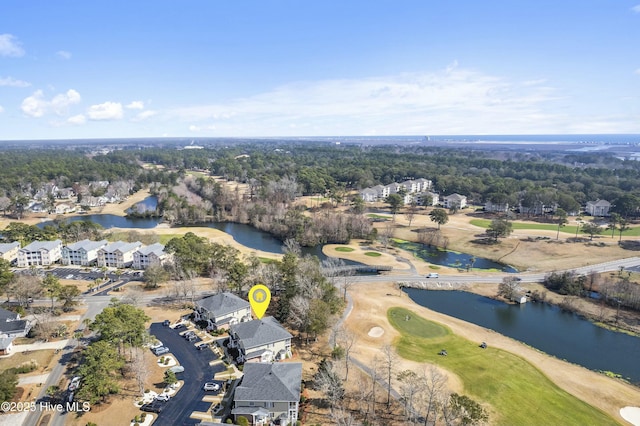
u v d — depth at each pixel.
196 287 121.69
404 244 179.38
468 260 158.00
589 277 127.19
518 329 102.75
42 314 98.00
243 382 67.56
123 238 176.12
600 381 79.56
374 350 88.00
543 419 67.69
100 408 66.81
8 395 66.69
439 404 64.62
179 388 72.50
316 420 65.31
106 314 81.25
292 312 93.56
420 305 116.31
